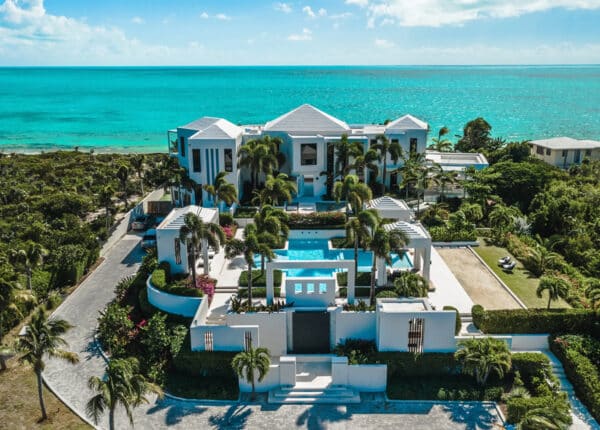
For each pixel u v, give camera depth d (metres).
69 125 167.25
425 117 175.38
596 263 43.22
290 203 57.19
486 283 40.19
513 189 59.56
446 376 31.59
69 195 63.22
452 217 51.47
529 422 24.53
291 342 34.44
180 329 34.28
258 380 30.44
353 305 34.25
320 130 61.06
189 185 56.94
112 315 35.69
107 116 186.62
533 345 33.06
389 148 58.78
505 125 156.12
